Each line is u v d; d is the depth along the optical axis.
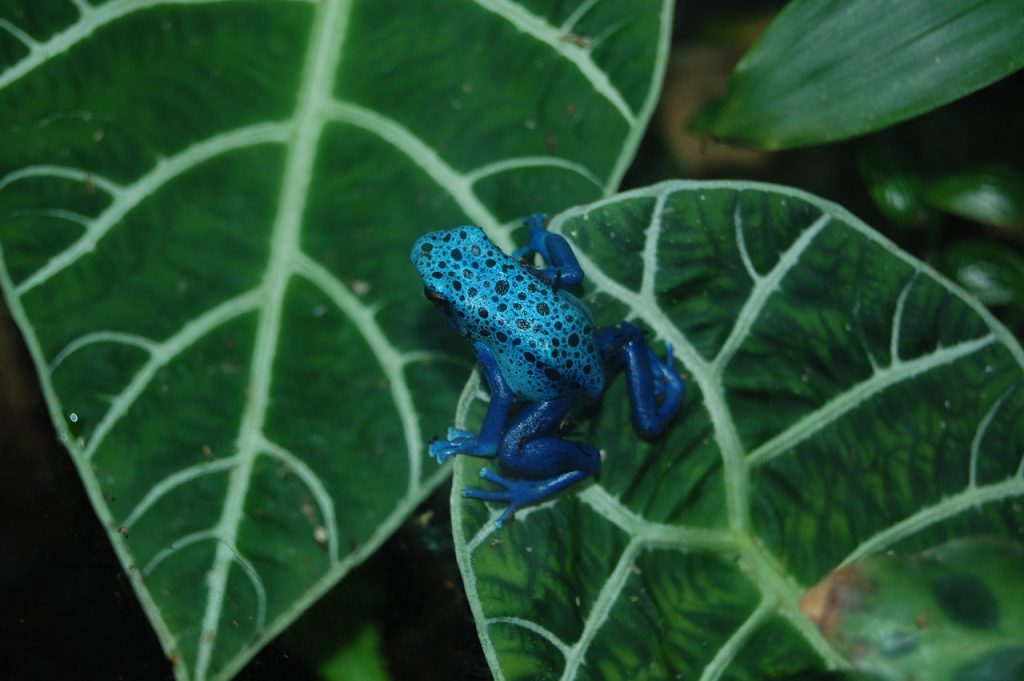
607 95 0.48
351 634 0.50
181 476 0.46
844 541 0.48
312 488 0.46
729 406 0.48
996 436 0.49
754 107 0.49
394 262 0.47
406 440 0.47
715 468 0.48
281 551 0.46
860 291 0.48
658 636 0.47
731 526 0.47
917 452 0.48
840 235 0.48
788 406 0.48
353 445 0.47
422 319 0.47
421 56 0.48
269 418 0.46
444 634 0.51
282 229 0.47
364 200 0.47
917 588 0.46
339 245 0.47
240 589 0.46
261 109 0.47
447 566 0.51
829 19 0.49
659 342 0.48
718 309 0.48
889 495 0.48
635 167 0.57
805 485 0.48
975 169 0.52
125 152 0.47
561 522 0.47
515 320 0.47
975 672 0.45
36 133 0.46
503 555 0.46
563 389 0.47
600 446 0.48
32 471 0.49
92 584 0.48
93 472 0.46
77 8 0.47
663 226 0.48
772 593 0.47
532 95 0.48
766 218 0.48
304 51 0.47
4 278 0.46
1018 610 0.45
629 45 0.48
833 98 0.49
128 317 0.46
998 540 0.46
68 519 0.48
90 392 0.46
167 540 0.46
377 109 0.47
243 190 0.47
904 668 0.45
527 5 0.48
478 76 0.48
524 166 0.48
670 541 0.47
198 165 0.47
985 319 0.49
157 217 0.47
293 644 0.49
